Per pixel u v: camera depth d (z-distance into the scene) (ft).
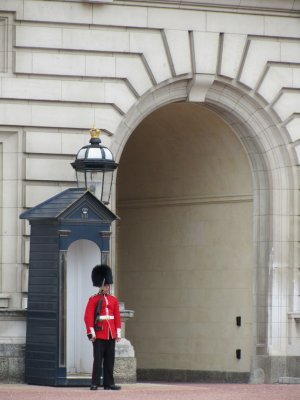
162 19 249.14
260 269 262.26
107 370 218.59
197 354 274.36
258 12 256.11
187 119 267.18
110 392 213.05
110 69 244.83
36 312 225.97
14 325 233.55
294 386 243.60
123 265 291.17
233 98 257.34
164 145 279.49
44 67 240.53
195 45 251.19
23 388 218.38
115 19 245.45
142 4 247.29
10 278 236.84
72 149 241.35
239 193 267.39
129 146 287.48
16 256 236.84
